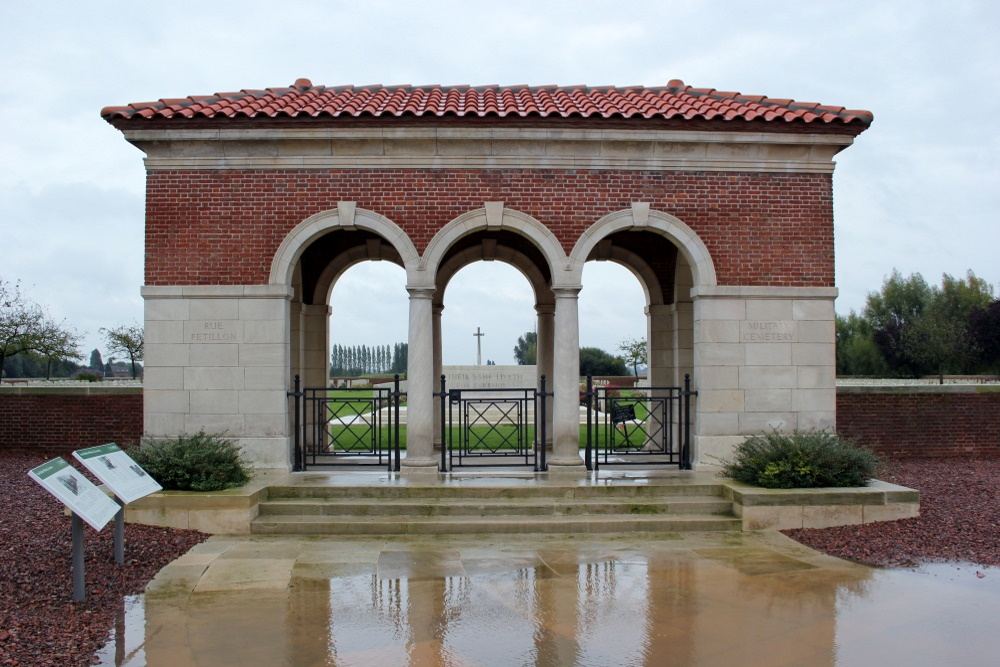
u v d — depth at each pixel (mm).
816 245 12664
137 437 16672
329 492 11047
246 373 12250
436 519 10438
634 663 6098
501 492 11055
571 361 12375
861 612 7203
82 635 6594
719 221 12594
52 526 9922
